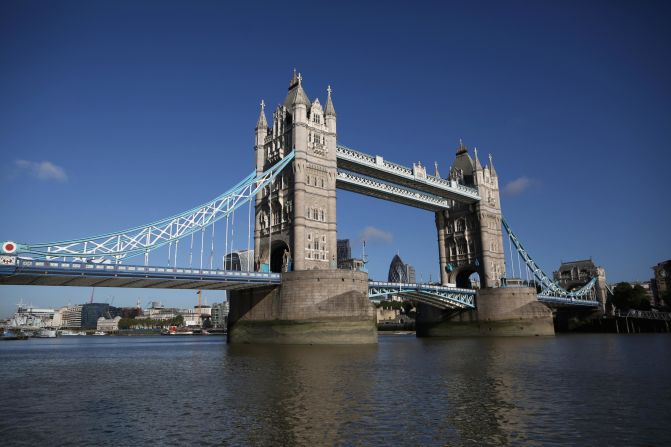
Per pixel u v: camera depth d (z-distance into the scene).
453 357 49.03
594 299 144.50
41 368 43.91
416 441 17.70
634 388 28.88
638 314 127.31
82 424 20.47
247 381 31.84
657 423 20.23
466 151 118.00
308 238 77.00
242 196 74.12
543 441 17.73
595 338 90.88
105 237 60.47
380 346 68.88
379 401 24.55
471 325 104.06
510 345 70.19
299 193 76.56
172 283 65.38
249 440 17.84
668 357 48.66
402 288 87.00
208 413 22.16
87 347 96.00
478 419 20.81
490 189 116.00
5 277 55.03
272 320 71.31
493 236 113.94
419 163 98.25
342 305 67.81
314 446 17.12
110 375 37.22
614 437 18.20
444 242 117.12
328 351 56.88
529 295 100.94
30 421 21.11
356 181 89.25
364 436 18.27
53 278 56.50
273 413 21.97
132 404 24.62
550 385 29.95
